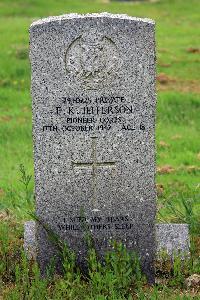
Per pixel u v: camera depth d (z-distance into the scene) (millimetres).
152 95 2637
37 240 2734
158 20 11438
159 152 4605
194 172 4188
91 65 2621
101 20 2598
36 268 2564
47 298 2512
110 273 2564
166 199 3434
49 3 12617
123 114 2650
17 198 3637
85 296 2525
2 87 6598
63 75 2629
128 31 2602
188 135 5031
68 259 2686
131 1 13625
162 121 5379
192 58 7887
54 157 2682
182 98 5867
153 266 2727
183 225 2930
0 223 3203
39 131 2668
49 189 2703
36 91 2641
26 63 7270
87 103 2646
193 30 10031
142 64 2617
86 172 2689
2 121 5422
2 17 11445
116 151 2672
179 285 2668
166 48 8461
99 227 2725
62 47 2613
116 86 2633
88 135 2664
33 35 2611
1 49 7984
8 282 2713
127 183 2693
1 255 2859
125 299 2498
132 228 2723
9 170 4258
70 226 2725
